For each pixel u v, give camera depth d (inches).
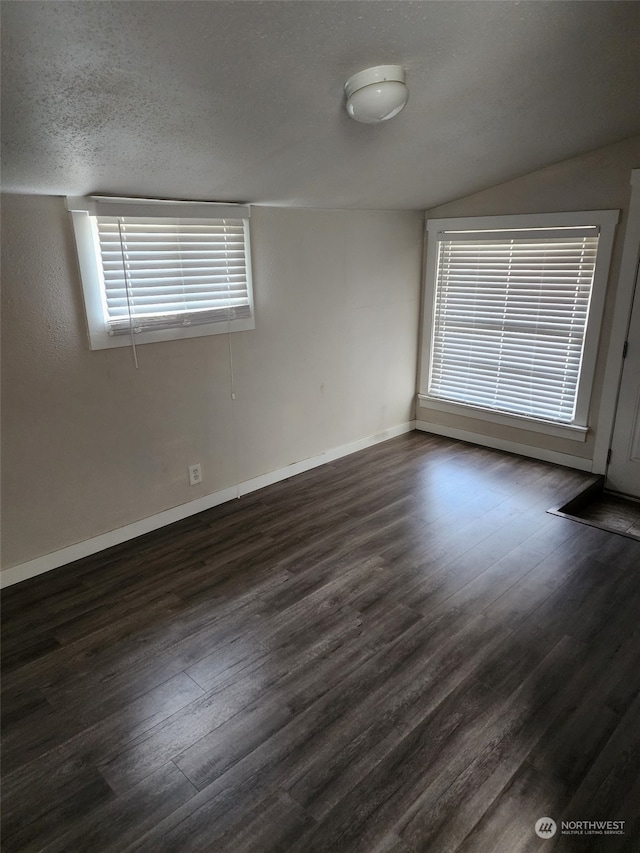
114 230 105.9
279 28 61.9
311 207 138.8
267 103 78.3
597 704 76.7
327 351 154.6
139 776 67.1
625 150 128.1
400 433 186.9
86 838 60.2
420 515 130.3
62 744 71.7
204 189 108.4
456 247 165.9
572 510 137.9
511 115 101.7
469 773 66.8
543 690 79.1
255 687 80.4
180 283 118.6
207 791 65.1
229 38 61.8
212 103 75.1
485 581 104.7
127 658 86.5
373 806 63.0
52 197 96.6
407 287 173.3
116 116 73.4
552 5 67.9
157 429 120.8
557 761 68.2
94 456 111.6
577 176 136.6
